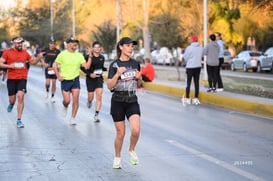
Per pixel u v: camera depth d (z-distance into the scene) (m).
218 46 39.00
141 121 27.69
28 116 29.75
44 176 15.84
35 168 16.89
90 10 139.88
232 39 101.81
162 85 46.81
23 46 25.28
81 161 17.91
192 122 27.28
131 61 16.47
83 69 27.48
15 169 16.75
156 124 26.53
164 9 90.44
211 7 102.38
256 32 95.88
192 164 17.36
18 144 21.09
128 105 16.45
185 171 16.41
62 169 16.73
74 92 26.45
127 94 16.34
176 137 22.59
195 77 36.31
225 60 89.31
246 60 79.19
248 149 19.94
